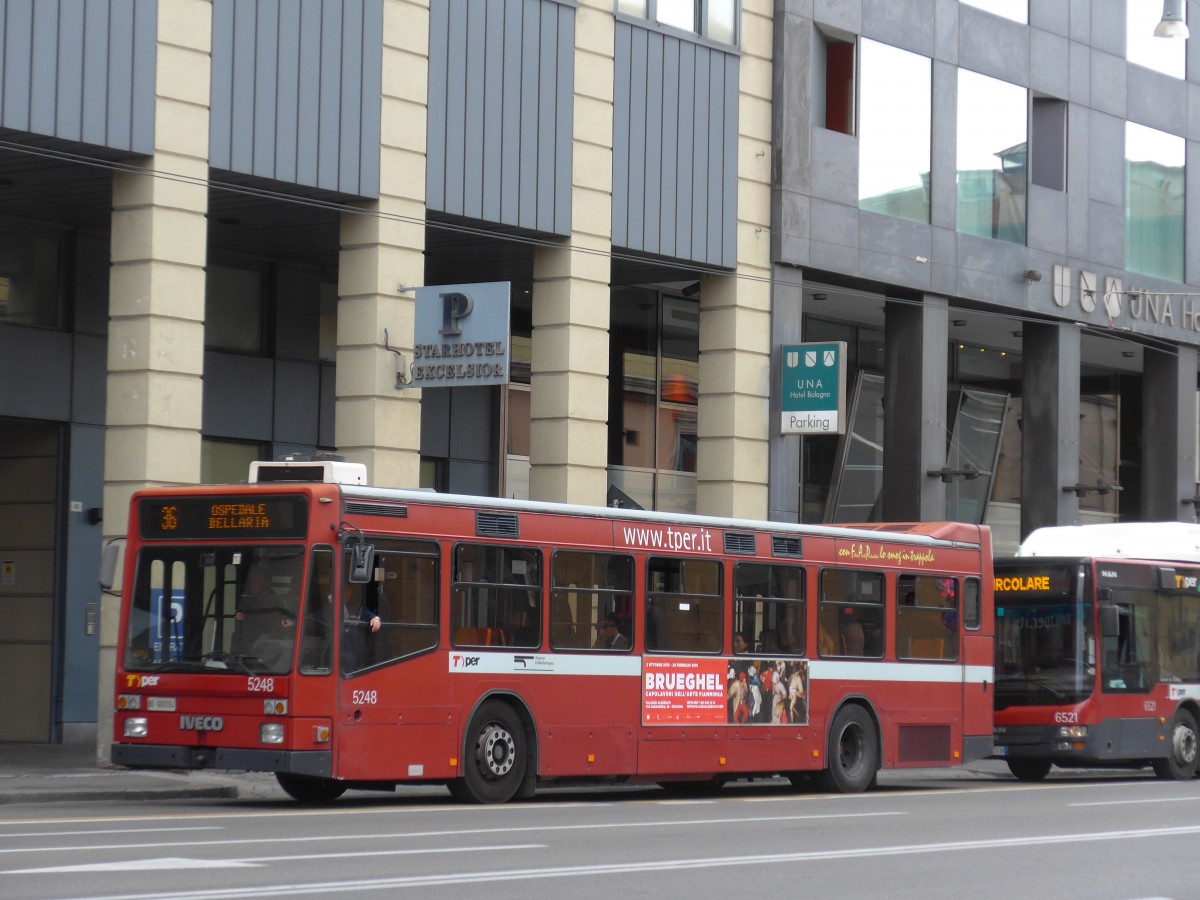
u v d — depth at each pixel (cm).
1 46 2152
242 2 2423
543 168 2830
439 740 1802
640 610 2014
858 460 4094
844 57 3425
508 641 1880
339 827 1503
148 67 2311
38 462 2717
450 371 2550
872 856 1360
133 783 2070
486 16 2748
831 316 3947
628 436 3544
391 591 1775
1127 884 1210
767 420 3225
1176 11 2975
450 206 2689
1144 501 4253
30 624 2703
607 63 2950
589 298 2909
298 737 1684
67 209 2603
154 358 2302
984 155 3712
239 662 1720
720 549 2117
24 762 2331
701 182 3112
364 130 2567
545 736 1903
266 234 2808
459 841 1386
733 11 3203
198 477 2353
